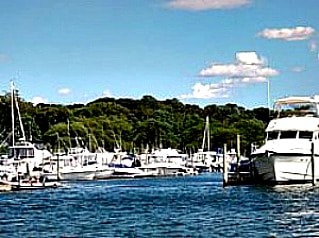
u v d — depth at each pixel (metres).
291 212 63.03
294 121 86.38
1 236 52.03
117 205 76.62
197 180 132.12
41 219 62.84
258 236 49.28
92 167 131.88
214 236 49.75
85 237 50.94
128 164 152.12
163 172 149.88
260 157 85.25
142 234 51.72
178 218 61.28
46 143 186.75
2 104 172.12
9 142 154.25
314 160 83.56
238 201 75.50
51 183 106.94
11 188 98.31
